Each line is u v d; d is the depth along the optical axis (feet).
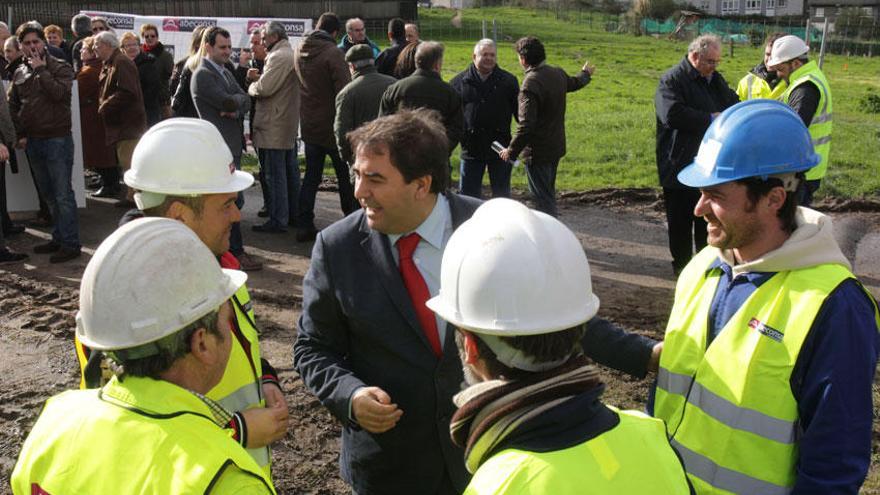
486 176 36.94
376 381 9.57
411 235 9.47
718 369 8.03
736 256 8.30
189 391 6.68
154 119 33.73
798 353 7.50
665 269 25.94
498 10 178.40
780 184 7.86
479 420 6.27
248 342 9.31
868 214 32.14
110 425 6.38
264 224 29.14
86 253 27.04
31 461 6.56
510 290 6.25
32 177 29.78
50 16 109.40
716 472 7.97
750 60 109.91
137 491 6.03
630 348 9.41
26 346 20.18
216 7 120.26
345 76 26.43
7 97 26.66
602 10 181.57
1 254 26.03
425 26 141.08
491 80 26.81
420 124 9.29
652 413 8.95
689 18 144.15
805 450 7.45
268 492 6.33
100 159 32.42
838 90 78.13
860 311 7.52
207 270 6.81
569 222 31.12
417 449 9.53
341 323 9.80
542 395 6.10
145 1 115.44
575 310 6.38
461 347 6.84
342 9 130.41
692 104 23.22
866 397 7.43
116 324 6.46
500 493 5.76
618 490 5.86
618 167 39.50
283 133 27.91
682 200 24.14
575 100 65.31
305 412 17.04
